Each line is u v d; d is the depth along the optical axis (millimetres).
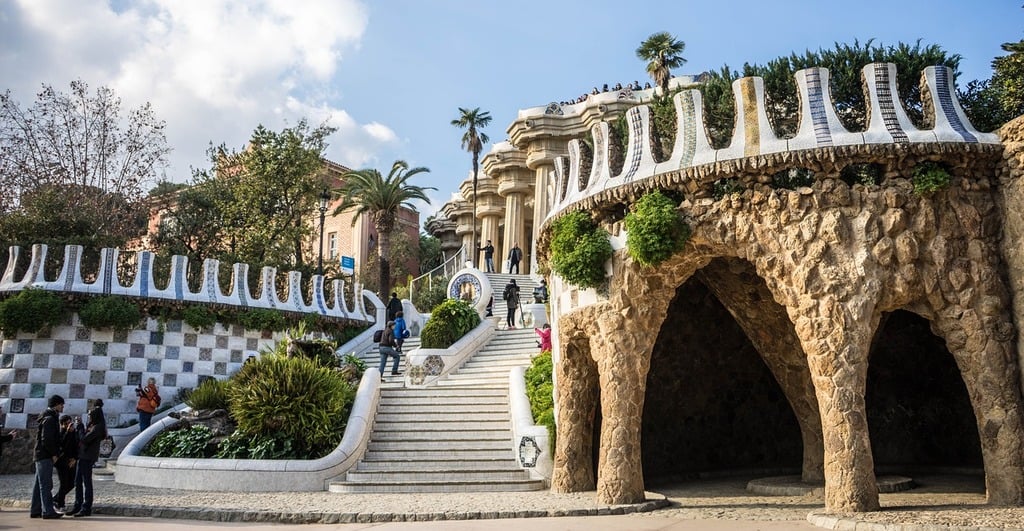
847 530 9555
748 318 15430
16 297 22141
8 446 20625
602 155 14359
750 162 12164
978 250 11664
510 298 29688
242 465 16438
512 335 26250
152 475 17031
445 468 16844
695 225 12734
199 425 18828
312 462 16438
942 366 18047
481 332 25703
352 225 47062
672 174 12836
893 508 10977
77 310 22859
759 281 14812
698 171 12594
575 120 43562
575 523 11078
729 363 19250
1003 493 11047
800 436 19906
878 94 12180
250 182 39656
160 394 23672
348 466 16797
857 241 11633
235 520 12172
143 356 23609
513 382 19484
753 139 12352
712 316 18797
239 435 17953
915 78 14305
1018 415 11156
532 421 17484
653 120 13734
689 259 13023
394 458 17422
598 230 14000
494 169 48906
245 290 26484
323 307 28859
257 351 26016
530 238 51062
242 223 39156
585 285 13828
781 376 15641
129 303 23406
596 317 13867
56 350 22406
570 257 13898
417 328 32688
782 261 11930
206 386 20656
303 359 19141
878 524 9242
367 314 31906
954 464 18016
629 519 11422
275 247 38125
